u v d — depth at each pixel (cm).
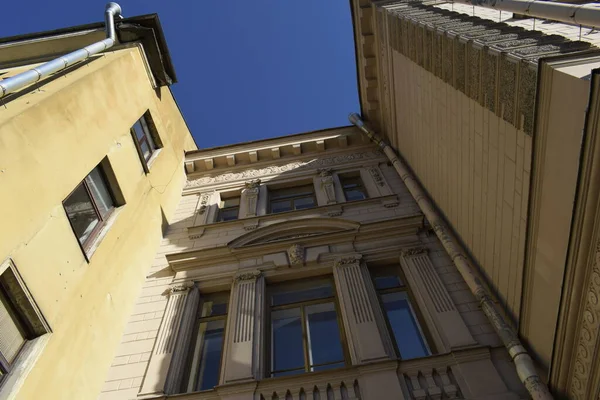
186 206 1179
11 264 502
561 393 478
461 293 722
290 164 1320
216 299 841
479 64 591
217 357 723
